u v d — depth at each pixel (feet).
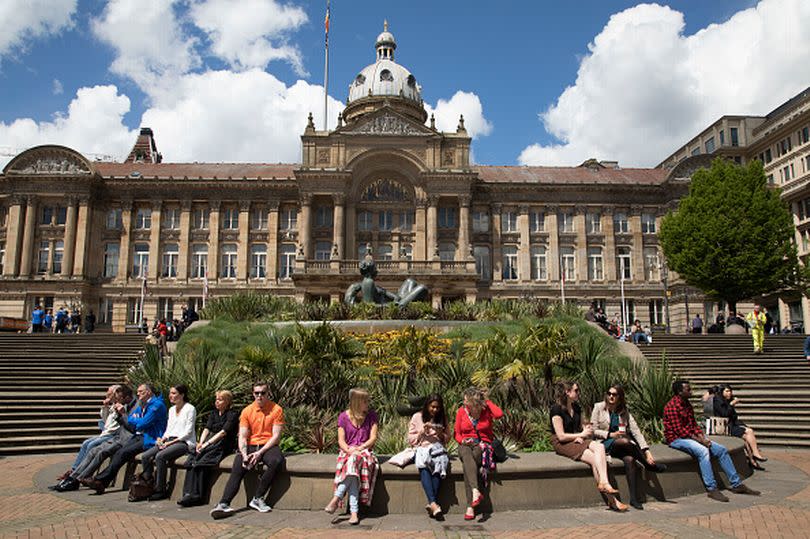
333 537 24.43
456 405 42.80
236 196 177.68
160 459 30.86
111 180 174.70
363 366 48.65
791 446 49.11
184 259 173.99
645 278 181.06
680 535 24.67
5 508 29.43
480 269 178.50
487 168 196.75
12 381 62.28
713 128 214.28
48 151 171.73
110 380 64.75
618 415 30.86
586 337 66.18
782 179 182.50
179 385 32.96
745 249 132.67
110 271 174.70
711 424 42.06
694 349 82.28
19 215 169.68
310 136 169.27
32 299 166.40
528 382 44.45
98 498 31.37
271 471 28.43
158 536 24.54
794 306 163.12
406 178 173.88
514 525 26.12
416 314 79.97
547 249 180.86
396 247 172.45
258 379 44.19
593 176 194.90
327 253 172.55
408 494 28.09
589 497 29.53
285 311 88.53
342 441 27.99
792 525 26.09
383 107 171.73
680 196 180.86
